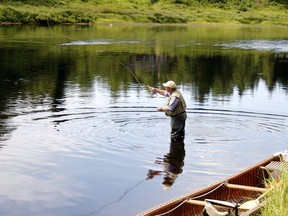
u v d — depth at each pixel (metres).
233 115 15.85
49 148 11.83
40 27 58.91
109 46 40.78
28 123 14.20
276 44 48.47
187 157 11.34
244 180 8.95
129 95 19.06
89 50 37.22
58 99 17.95
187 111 16.28
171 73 26.81
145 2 89.75
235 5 98.94
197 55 36.81
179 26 74.62
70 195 8.93
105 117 15.04
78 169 10.38
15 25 59.75
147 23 77.75
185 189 9.32
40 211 8.19
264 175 9.39
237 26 82.38
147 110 16.14
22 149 11.70
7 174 9.97
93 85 21.75
